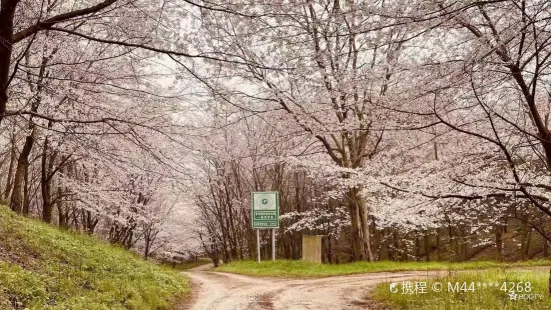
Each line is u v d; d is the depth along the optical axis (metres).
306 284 15.00
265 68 7.54
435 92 8.54
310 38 8.17
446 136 11.41
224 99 8.17
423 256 40.44
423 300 9.86
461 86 8.90
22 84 10.18
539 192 10.29
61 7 10.30
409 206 10.45
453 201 11.40
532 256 33.34
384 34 8.39
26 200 20.52
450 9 6.93
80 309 7.05
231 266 23.39
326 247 37.56
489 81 8.73
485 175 9.60
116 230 27.88
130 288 9.52
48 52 10.38
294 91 11.95
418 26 7.64
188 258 51.78
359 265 20.25
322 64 9.53
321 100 13.30
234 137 26.28
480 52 7.60
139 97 9.72
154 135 9.45
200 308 10.29
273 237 22.70
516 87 8.90
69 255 10.72
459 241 33.50
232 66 7.93
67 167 21.22
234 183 35.62
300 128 18.77
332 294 12.49
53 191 26.77
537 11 6.91
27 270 8.09
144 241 40.44
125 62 11.07
